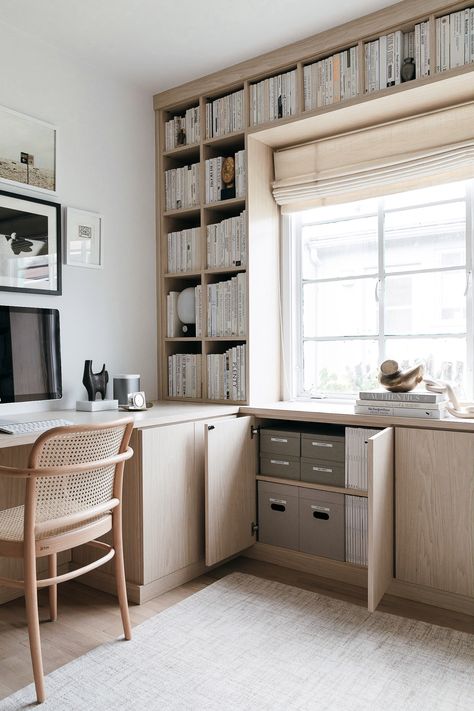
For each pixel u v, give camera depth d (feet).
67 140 9.12
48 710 5.34
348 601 7.69
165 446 7.95
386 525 7.49
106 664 6.11
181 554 8.22
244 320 9.66
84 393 9.37
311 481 8.78
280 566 9.02
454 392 8.00
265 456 9.29
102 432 5.98
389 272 9.55
